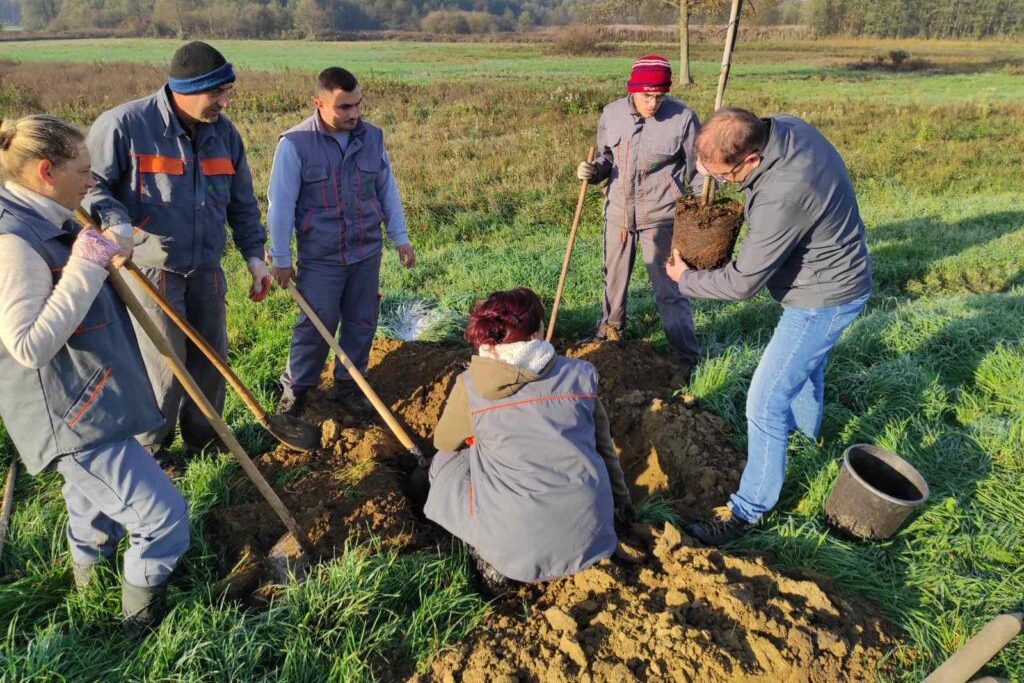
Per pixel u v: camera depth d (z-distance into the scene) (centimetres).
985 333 493
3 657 245
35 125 218
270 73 3159
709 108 2138
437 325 550
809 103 2177
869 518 308
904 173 1199
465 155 1302
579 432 278
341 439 389
